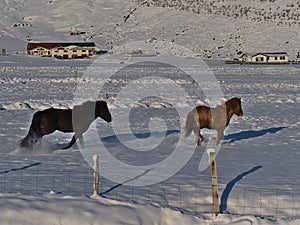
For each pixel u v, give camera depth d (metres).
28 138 13.51
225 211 8.86
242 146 15.25
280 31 184.88
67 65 78.50
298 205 9.13
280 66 93.50
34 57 117.38
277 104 28.92
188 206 8.89
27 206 7.95
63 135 16.94
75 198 8.41
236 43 175.38
